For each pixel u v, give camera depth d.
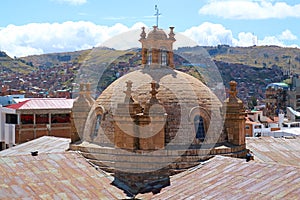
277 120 106.88
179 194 31.86
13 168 34.88
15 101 87.38
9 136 71.81
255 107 132.25
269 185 29.08
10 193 31.03
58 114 73.94
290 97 140.50
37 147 48.25
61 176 34.97
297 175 29.28
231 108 39.44
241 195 28.70
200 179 33.44
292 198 26.39
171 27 41.84
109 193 33.84
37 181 33.53
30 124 71.00
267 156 43.66
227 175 32.69
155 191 33.66
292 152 45.91
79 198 32.25
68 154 38.69
